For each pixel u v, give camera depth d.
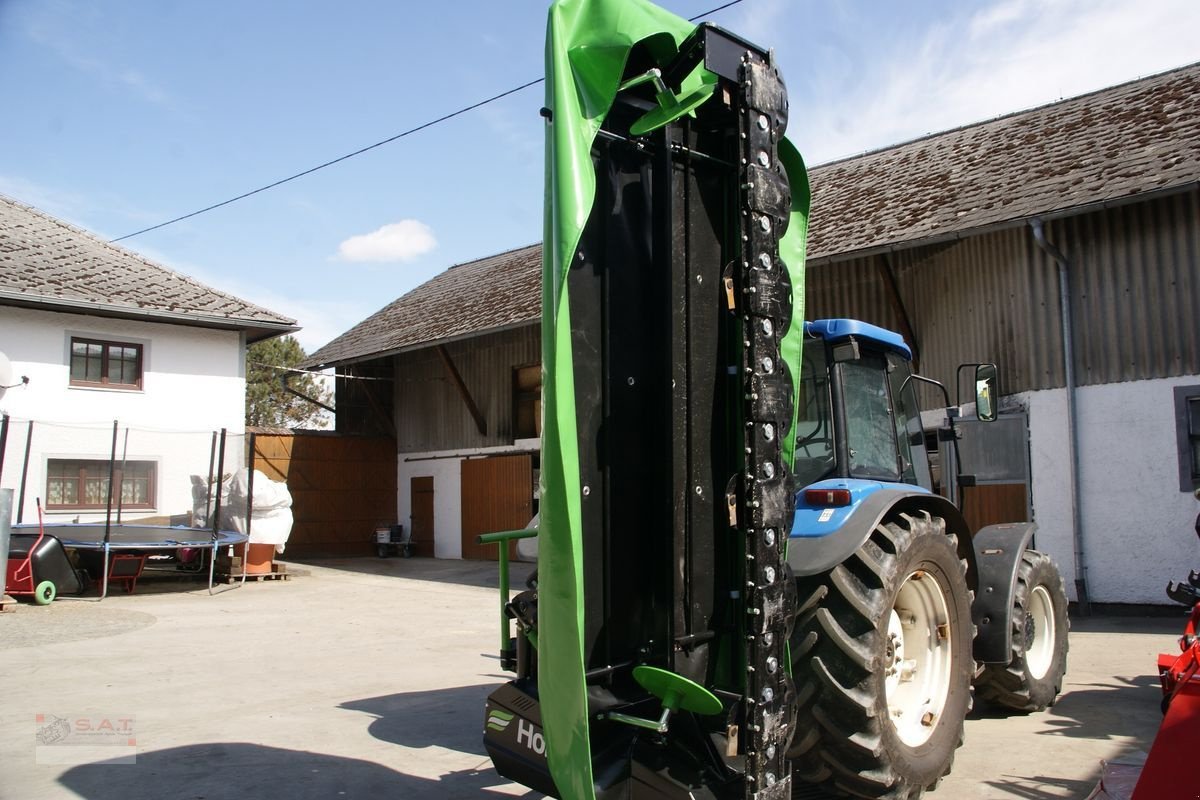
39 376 13.62
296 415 36.03
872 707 3.28
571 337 2.49
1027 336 9.77
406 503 19.53
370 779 4.04
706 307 2.77
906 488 4.02
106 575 10.79
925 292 11.12
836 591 3.42
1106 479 9.12
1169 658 4.36
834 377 4.10
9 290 12.91
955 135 13.86
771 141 2.62
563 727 2.18
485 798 3.78
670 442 2.63
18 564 10.16
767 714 2.46
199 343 15.23
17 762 4.27
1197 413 8.63
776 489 2.55
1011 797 3.69
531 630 3.14
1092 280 9.32
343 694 5.77
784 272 2.74
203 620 9.25
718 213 2.83
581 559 2.21
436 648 7.57
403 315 20.70
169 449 14.76
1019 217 9.22
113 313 14.04
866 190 13.06
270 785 3.95
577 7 2.34
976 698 5.06
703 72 2.68
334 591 12.14
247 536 12.67
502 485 17.17
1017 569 4.89
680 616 2.62
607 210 2.62
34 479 13.42
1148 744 4.40
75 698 5.63
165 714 5.23
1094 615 8.95
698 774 2.69
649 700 2.70
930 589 3.92
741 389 2.64
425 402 19.23
